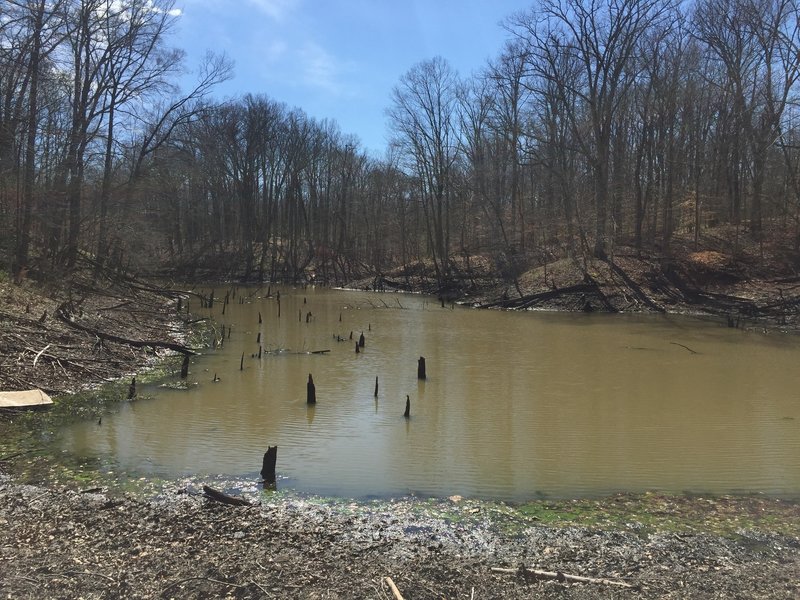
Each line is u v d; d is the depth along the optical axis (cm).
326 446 847
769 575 476
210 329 2117
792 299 2456
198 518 580
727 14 3297
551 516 609
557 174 3556
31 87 2089
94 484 680
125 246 2938
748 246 3109
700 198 3419
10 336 1243
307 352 1683
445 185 4547
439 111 4506
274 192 6250
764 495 675
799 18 2797
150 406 1050
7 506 603
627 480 721
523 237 3906
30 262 2214
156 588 429
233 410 1041
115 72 2675
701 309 2688
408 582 452
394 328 2280
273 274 5347
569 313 2855
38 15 1970
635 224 3688
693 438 895
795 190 2892
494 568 482
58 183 2306
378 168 6062
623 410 1062
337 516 600
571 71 3678
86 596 414
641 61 3550
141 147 3045
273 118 5753
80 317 1681
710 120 3497
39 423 929
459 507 632
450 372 1413
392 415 1023
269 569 468
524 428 946
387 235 5738
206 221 5847
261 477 716
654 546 537
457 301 3541
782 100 2862
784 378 1345
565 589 446
